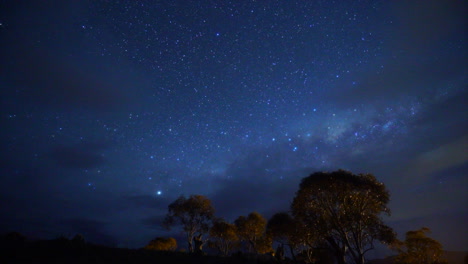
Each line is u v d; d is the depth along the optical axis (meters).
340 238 27.14
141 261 18.77
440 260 32.84
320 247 29.44
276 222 34.50
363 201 26.67
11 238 19.78
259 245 45.81
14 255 16.20
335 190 27.00
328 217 27.38
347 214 26.31
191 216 48.38
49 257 16.70
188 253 25.39
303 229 28.69
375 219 26.66
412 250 33.41
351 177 27.45
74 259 16.81
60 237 20.91
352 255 25.72
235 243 51.97
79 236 21.77
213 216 49.62
